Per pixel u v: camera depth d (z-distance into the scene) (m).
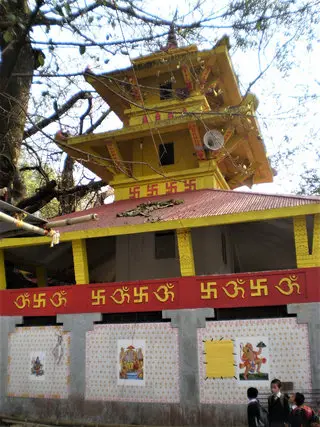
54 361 11.75
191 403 10.24
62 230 12.30
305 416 7.95
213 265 13.52
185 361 10.53
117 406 10.83
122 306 11.44
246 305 10.39
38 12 9.56
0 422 11.33
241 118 13.32
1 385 12.14
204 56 14.45
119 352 11.18
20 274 16.34
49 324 12.38
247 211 10.41
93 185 19.61
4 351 12.38
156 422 10.40
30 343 12.17
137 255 14.37
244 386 9.96
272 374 9.83
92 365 11.34
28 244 12.37
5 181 13.80
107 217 12.87
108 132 14.63
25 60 13.52
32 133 15.16
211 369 10.30
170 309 10.98
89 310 11.73
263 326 10.18
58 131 15.30
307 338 9.77
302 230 10.23
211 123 13.82
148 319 11.44
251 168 17.36
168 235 14.30
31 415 11.58
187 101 15.39
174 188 14.64
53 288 12.32
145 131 14.38
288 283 10.20
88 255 16.50
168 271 13.94
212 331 10.53
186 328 10.73
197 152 14.38
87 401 11.12
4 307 12.69
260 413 8.36
